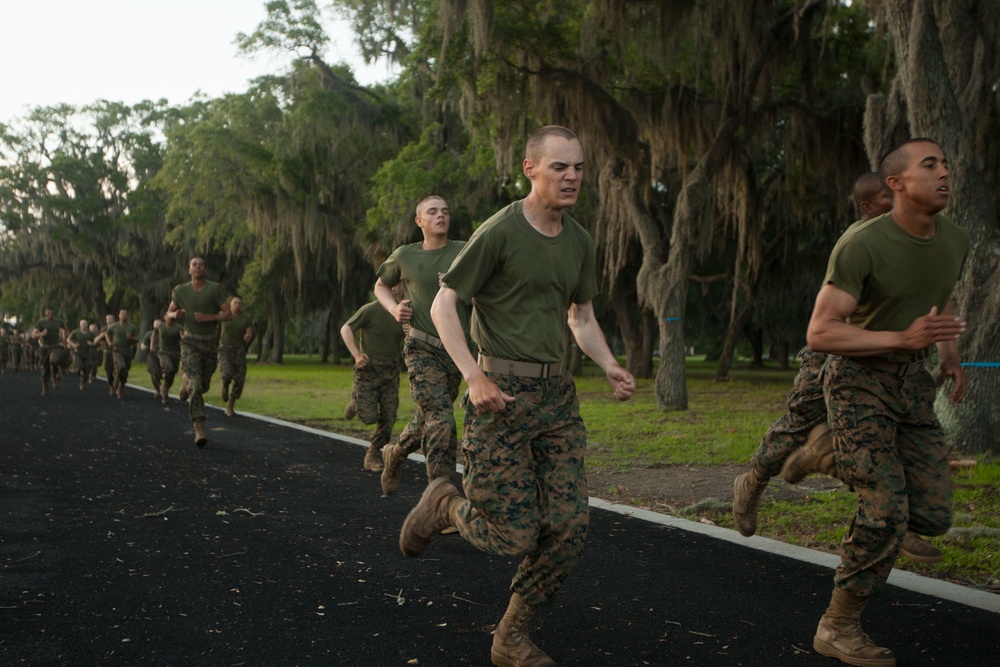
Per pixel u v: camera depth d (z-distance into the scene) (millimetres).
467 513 3533
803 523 6105
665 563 5027
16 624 3936
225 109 33844
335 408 16453
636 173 18688
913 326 3197
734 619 4035
